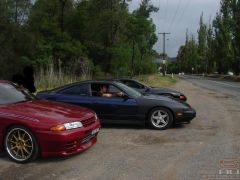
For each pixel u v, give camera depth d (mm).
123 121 9750
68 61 37250
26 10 39000
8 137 6719
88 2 41781
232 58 62844
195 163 6555
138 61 51594
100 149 7562
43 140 6457
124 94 9781
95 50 40781
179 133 9219
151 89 14328
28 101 7645
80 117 6945
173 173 6016
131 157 6969
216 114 13008
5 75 35875
